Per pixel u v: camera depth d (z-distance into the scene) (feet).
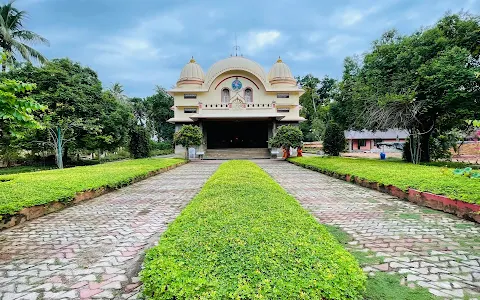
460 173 23.77
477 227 14.48
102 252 12.05
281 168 47.91
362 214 17.22
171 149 124.77
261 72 100.78
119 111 61.98
